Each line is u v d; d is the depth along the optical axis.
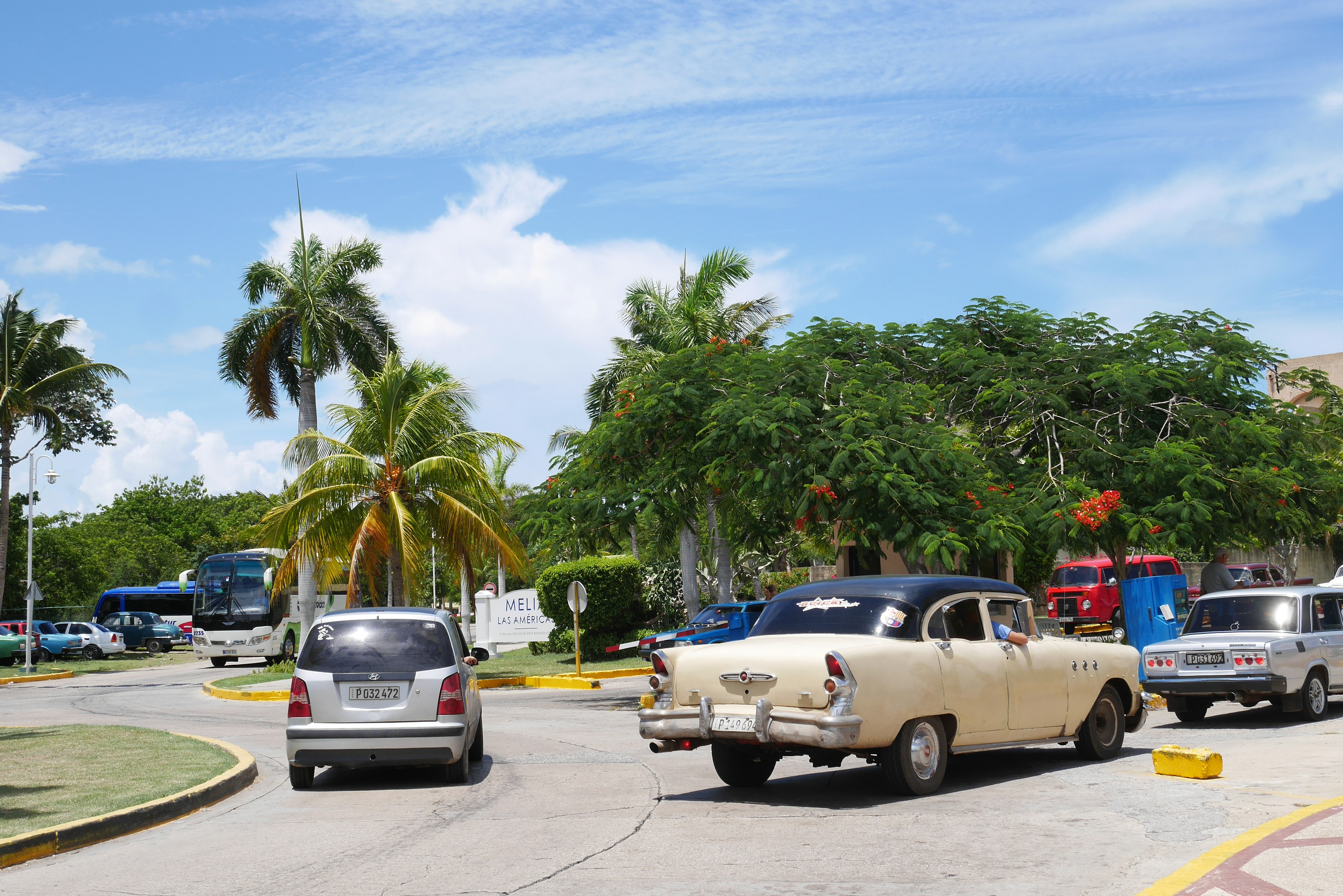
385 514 27.58
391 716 11.28
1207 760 9.87
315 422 35.28
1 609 46.75
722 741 9.42
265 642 39.94
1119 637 16.02
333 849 8.30
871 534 16.39
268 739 16.50
